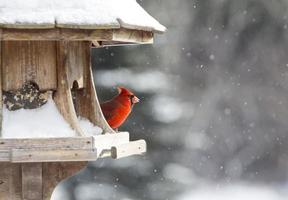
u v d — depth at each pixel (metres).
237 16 25.06
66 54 7.13
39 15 6.56
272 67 25.66
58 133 6.95
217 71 25.02
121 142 7.39
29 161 6.56
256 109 25.97
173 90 19.69
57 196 15.75
